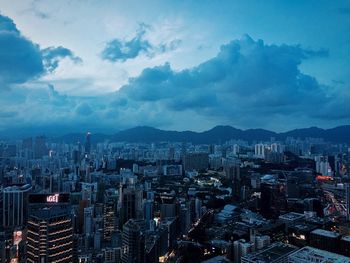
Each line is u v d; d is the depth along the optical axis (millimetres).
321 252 167125
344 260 156875
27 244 180250
